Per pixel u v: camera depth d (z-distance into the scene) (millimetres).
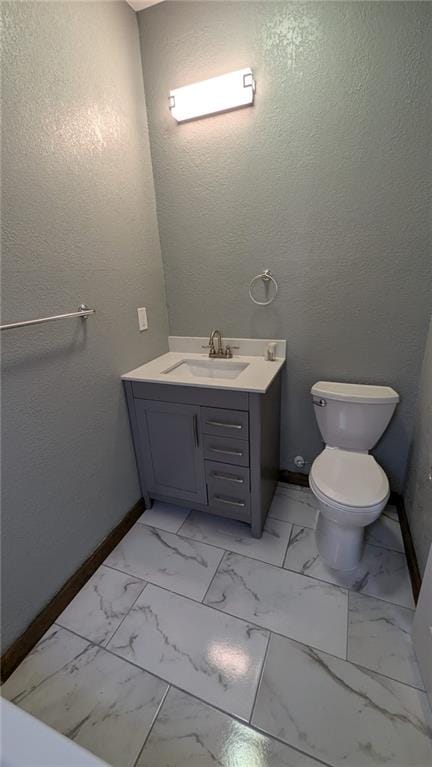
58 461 1286
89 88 1286
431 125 1300
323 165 1475
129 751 934
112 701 1044
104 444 1537
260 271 1731
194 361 1911
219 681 1081
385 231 1474
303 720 977
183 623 1266
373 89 1328
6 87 970
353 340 1682
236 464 1554
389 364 1655
